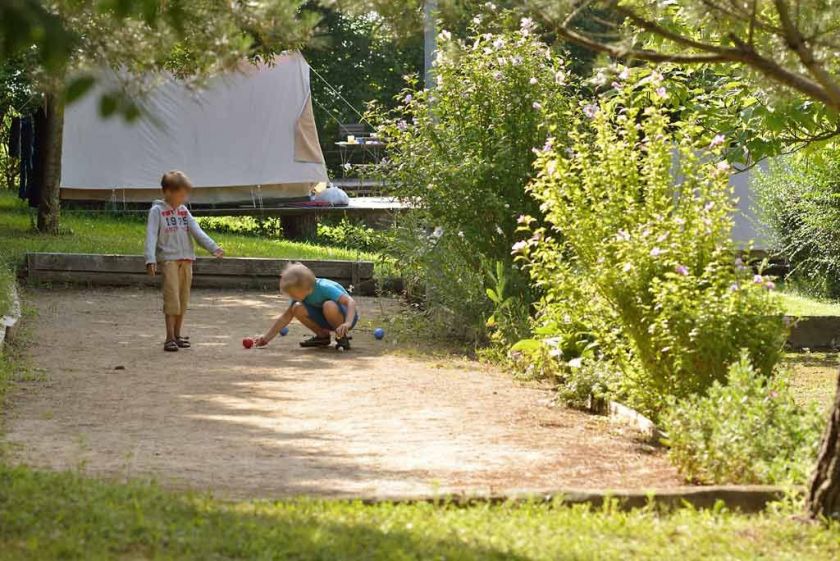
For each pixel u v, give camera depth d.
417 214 18.61
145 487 7.62
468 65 18.27
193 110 37.50
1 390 12.08
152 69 5.97
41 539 6.00
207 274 24.27
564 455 10.09
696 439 9.28
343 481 8.70
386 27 8.28
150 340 16.95
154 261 15.95
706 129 16.70
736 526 7.29
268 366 14.85
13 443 9.60
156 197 37.91
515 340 15.60
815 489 7.48
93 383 13.16
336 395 12.86
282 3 6.40
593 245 12.75
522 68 18.06
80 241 28.23
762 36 7.80
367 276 23.91
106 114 4.14
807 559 6.64
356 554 6.16
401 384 13.66
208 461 9.35
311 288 16.47
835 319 19.12
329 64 64.75
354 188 50.97
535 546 6.53
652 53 7.52
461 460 9.70
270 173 38.41
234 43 6.40
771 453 8.84
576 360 13.09
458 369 14.95
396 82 65.56
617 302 11.84
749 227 28.84
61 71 4.06
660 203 12.69
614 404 11.97
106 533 6.25
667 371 11.52
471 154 17.94
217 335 17.70
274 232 39.78
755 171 27.34
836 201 24.77
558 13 7.43
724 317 11.02
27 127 36.59
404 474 9.06
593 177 13.30
